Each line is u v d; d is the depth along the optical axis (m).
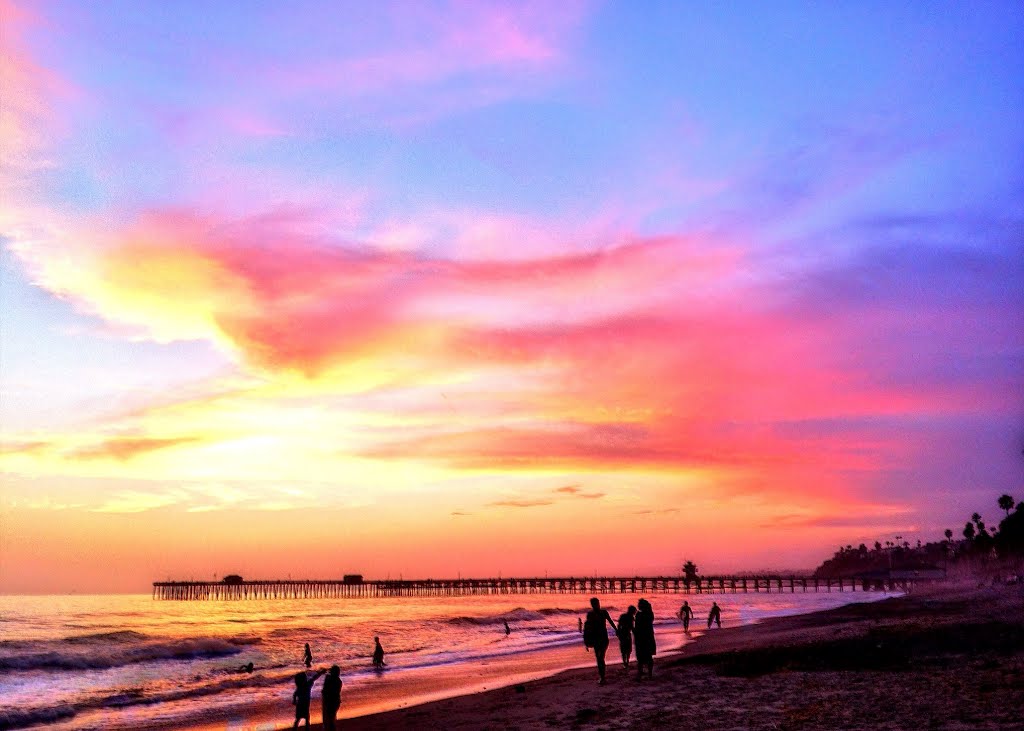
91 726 21.16
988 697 13.05
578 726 13.86
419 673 32.06
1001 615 33.53
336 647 50.72
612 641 46.62
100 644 50.25
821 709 13.11
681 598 190.00
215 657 45.12
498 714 17.05
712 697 15.84
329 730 15.89
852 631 31.66
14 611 125.31
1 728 21.06
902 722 11.41
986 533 179.00
